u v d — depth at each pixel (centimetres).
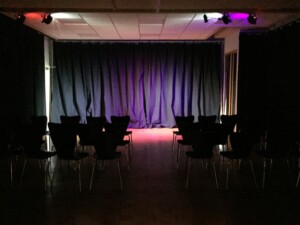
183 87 1040
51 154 468
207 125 565
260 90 845
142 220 352
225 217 359
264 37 834
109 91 1036
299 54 660
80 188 451
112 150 443
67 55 1016
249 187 460
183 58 1029
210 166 568
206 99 1038
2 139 504
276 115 693
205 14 619
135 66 1032
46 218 357
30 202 404
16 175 516
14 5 560
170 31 843
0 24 632
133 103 1041
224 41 1007
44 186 463
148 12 596
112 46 1023
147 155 652
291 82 689
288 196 424
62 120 671
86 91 1031
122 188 454
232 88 945
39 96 871
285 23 722
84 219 355
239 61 848
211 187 459
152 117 1050
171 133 936
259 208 385
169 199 413
